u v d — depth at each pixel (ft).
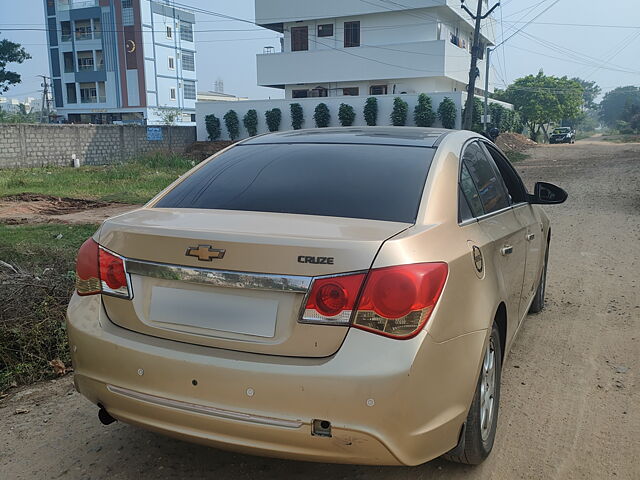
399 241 7.47
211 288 7.70
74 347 8.55
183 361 7.57
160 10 200.95
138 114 201.46
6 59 172.04
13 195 52.21
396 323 7.10
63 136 94.02
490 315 8.71
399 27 129.49
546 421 10.88
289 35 138.51
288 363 7.21
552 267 23.18
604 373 13.00
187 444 10.25
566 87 213.46
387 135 11.18
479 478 9.12
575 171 75.31
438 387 7.48
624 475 9.20
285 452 7.30
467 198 9.90
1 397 12.30
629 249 26.53
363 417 7.00
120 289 8.25
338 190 9.23
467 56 142.41
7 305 15.30
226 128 125.18
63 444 10.31
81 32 200.44
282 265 7.29
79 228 32.45
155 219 8.73
